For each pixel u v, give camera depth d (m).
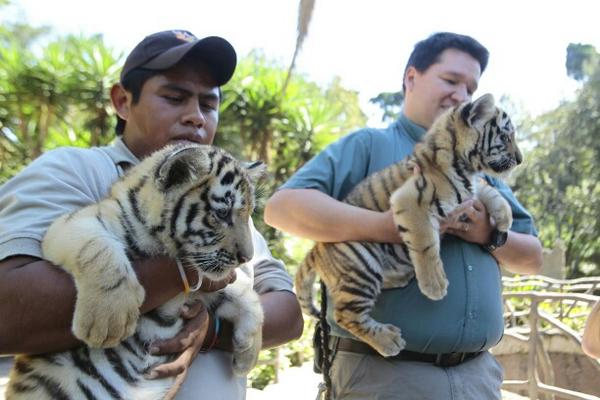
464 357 3.16
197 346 2.14
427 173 3.34
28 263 1.87
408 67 3.82
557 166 27.02
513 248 3.51
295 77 15.12
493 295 3.27
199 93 2.53
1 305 1.80
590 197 25.72
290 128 14.50
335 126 15.20
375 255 3.34
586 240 25.62
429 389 3.03
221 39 2.44
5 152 12.80
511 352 8.25
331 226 3.21
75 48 13.83
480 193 3.44
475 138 3.48
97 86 12.86
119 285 1.84
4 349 1.81
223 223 2.21
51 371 1.90
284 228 3.39
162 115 2.46
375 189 3.49
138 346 2.01
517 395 7.32
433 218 3.19
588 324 3.54
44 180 2.06
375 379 3.15
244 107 14.20
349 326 3.23
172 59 2.37
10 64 13.16
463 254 3.28
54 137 12.85
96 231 1.93
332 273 3.46
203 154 2.18
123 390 1.95
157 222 2.09
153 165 2.18
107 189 2.26
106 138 12.88
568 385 7.97
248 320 2.33
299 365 10.58
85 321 1.80
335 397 3.33
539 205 27.20
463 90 3.67
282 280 2.83
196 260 2.15
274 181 14.58
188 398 2.17
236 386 2.38
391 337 3.08
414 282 3.23
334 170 3.52
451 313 3.10
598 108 26.44
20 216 1.96
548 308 10.09
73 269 1.85
